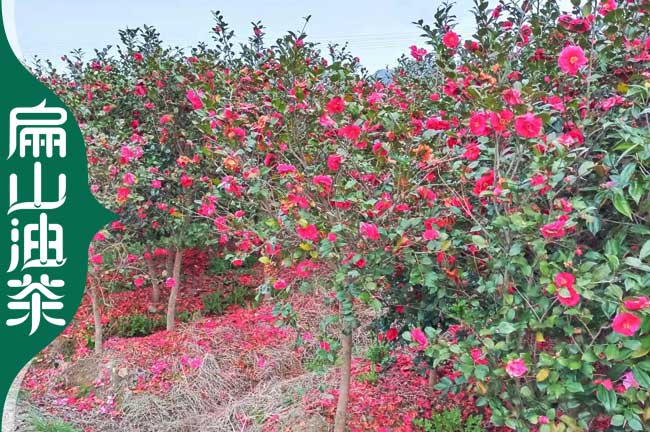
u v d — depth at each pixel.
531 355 1.74
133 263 4.46
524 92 1.75
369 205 1.96
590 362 1.52
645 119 1.85
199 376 3.49
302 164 2.46
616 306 1.47
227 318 4.45
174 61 4.05
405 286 2.39
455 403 2.90
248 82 3.42
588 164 1.57
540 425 1.66
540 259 1.60
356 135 2.11
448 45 2.26
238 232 2.81
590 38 2.01
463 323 1.94
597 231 1.69
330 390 3.10
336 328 3.84
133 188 3.54
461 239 2.01
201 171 3.88
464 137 2.26
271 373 3.58
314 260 2.20
